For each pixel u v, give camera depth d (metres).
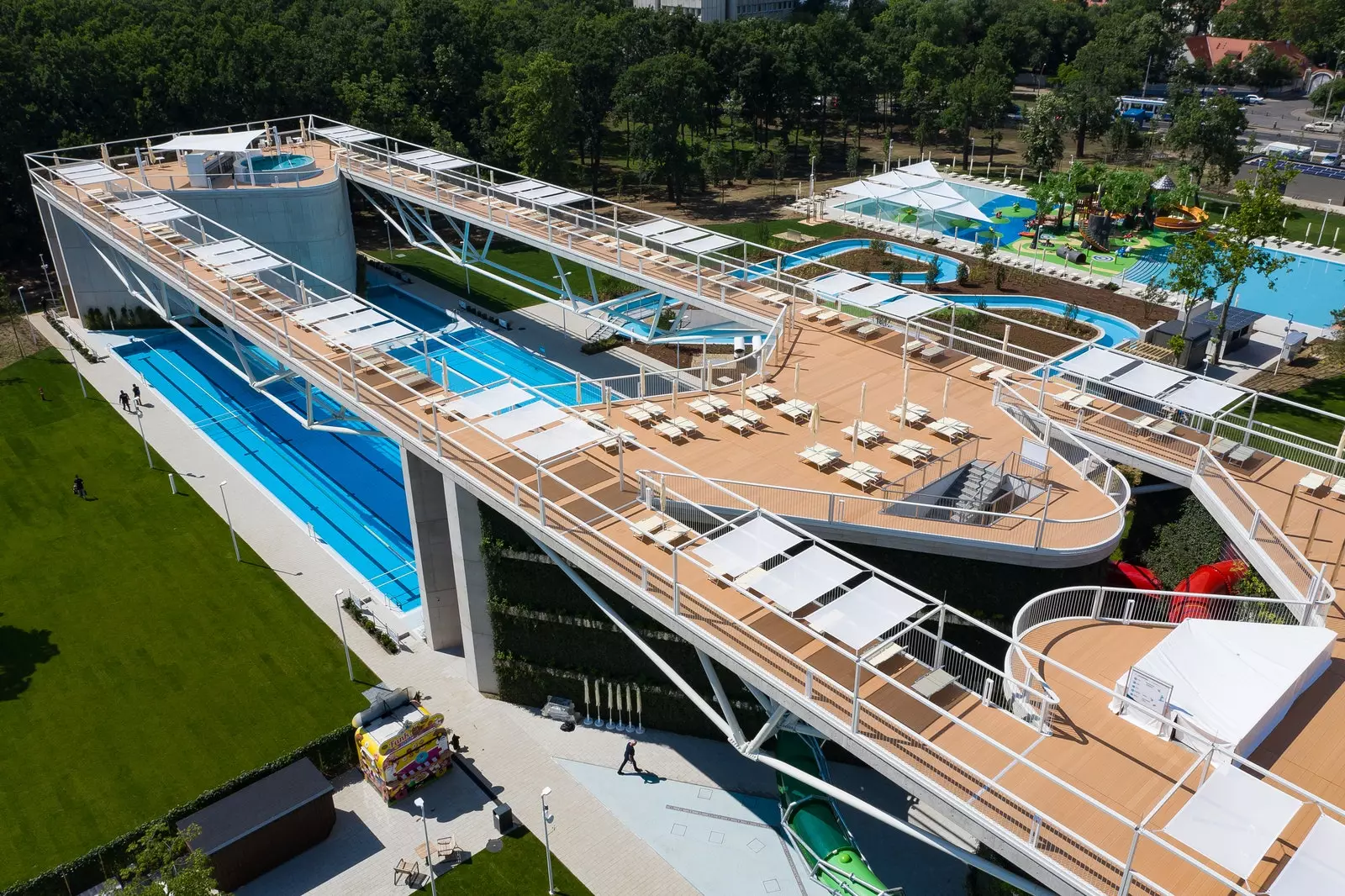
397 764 28.03
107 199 51.56
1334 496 28.30
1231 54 135.12
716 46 92.94
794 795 26.67
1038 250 70.12
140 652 33.34
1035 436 31.39
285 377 41.47
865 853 26.59
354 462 45.84
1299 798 17.98
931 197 67.19
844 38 96.50
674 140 79.56
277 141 63.31
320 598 36.22
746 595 22.27
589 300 61.28
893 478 28.95
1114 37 120.44
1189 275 49.41
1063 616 23.95
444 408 29.91
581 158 85.94
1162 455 30.23
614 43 92.38
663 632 29.30
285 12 92.75
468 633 31.53
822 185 87.62
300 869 26.19
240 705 31.20
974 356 37.00
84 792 28.06
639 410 32.84
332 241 57.81
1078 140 94.94
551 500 27.86
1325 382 50.00
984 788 18.72
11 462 44.31
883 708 20.72
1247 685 20.16
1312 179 88.44
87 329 57.53
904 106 110.06
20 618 34.81
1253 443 37.66
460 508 29.64
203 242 53.47
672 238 44.34
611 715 31.30
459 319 57.97
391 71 78.19
